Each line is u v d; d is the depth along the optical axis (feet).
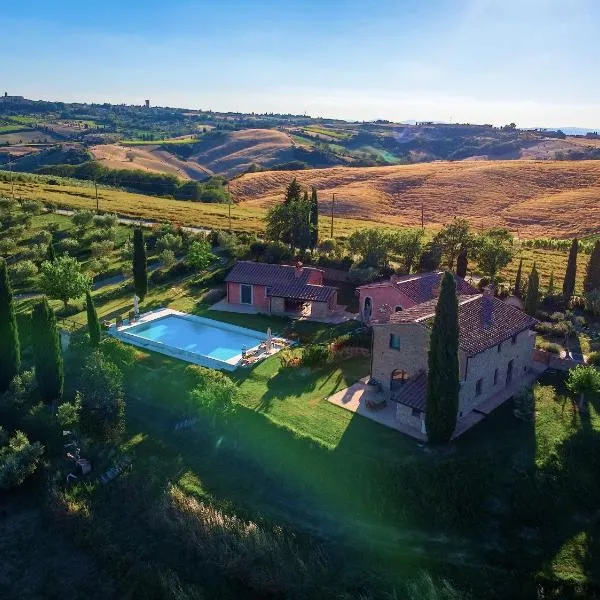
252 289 206.90
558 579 95.30
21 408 154.61
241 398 140.36
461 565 98.27
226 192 555.28
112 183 579.89
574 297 206.39
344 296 214.07
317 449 119.55
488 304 149.18
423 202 527.81
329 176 629.92
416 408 123.75
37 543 115.85
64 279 200.44
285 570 100.32
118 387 143.64
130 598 102.78
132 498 121.60
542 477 112.16
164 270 239.71
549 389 144.05
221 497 116.88
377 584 96.63
